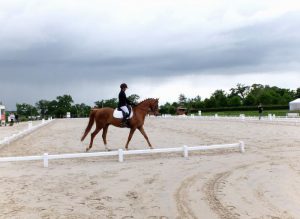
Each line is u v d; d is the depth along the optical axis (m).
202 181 11.20
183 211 8.29
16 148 19.55
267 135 24.58
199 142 21.98
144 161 14.97
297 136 23.39
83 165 14.21
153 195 9.62
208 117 48.50
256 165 13.82
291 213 8.38
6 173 12.61
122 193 9.84
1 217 7.84
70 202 8.99
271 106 73.25
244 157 15.73
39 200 9.16
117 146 20.20
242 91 121.88
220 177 11.77
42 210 8.35
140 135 26.89
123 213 8.16
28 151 18.33
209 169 13.09
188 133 28.14
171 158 15.72
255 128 30.48
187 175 12.07
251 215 8.13
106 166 13.88
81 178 11.73
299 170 12.90
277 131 27.11
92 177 11.88
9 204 8.81
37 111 122.19
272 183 11.04
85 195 9.65
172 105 102.88
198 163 14.33
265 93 91.50
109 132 29.67
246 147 19.16
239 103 90.19
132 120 16.36
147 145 20.67
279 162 14.42
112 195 9.64
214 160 15.01
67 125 41.91
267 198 9.49
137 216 7.96
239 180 11.37
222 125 35.56
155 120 52.91
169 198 9.33
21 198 9.35
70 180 11.45
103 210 8.37
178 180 11.34
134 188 10.37
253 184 10.90
